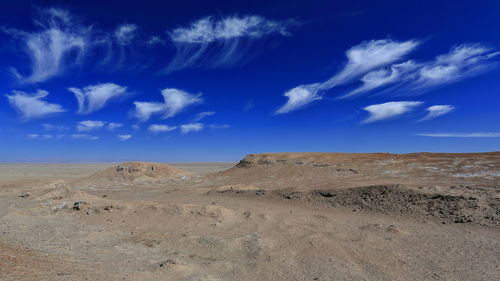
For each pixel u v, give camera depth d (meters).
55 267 5.70
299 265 7.54
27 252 6.81
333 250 8.66
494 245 8.89
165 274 6.67
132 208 13.98
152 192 27.80
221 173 38.28
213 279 6.61
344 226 11.55
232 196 20.41
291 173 32.12
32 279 4.46
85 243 9.20
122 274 6.32
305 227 11.38
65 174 61.00
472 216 11.85
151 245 9.18
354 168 30.33
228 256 8.34
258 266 7.50
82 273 5.70
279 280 6.67
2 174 59.03
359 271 7.12
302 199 17.08
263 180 31.12
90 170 78.12
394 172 27.25
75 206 14.34
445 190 14.40
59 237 9.76
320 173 30.55
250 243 9.20
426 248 8.76
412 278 6.70
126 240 9.70
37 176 54.00
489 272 6.95
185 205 13.88
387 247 8.90
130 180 39.88
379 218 13.02
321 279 6.67
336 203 15.80
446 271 7.06
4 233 9.98
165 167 44.88
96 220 12.49
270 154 39.75
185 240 9.58
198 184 33.78
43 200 16.36
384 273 6.98
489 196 13.05
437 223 11.85
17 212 13.51
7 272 4.52
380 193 15.37
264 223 12.02
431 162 29.28
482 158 28.42
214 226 11.59
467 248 8.67
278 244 9.26
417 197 14.13
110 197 25.19
